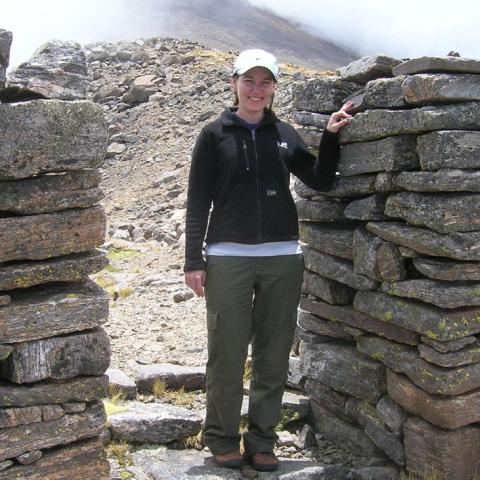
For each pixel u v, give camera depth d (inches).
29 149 93.6
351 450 138.2
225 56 661.3
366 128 121.4
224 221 118.3
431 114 110.5
